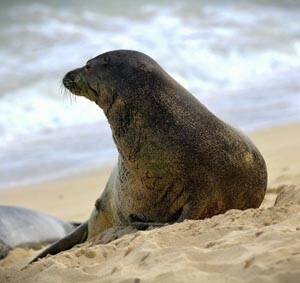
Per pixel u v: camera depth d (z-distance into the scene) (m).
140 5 105.38
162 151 30.95
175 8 104.75
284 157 49.59
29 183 54.72
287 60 86.56
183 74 81.50
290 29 97.31
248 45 89.62
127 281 21.69
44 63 82.25
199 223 25.92
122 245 25.39
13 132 66.69
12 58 83.69
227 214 26.45
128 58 32.12
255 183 32.19
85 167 57.16
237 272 20.83
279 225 24.02
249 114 66.94
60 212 47.69
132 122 31.47
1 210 42.88
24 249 41.59
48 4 104.00
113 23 97.75
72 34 92.56
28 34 92.06
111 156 59.31
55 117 69.50
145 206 31.88
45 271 23.97
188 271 21.39
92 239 32.62
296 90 75.19
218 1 109.50
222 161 31.11
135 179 31.69
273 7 108.62
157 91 31.38
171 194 31.27
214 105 71.06
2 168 58.09
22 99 72.12
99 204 34.72
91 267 23.89
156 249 23.69
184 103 31.47
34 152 61.50
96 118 69.44
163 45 88.88
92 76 32.53
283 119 64.38
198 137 30.98
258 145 55.38
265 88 76.69
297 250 21.39
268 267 20.47
